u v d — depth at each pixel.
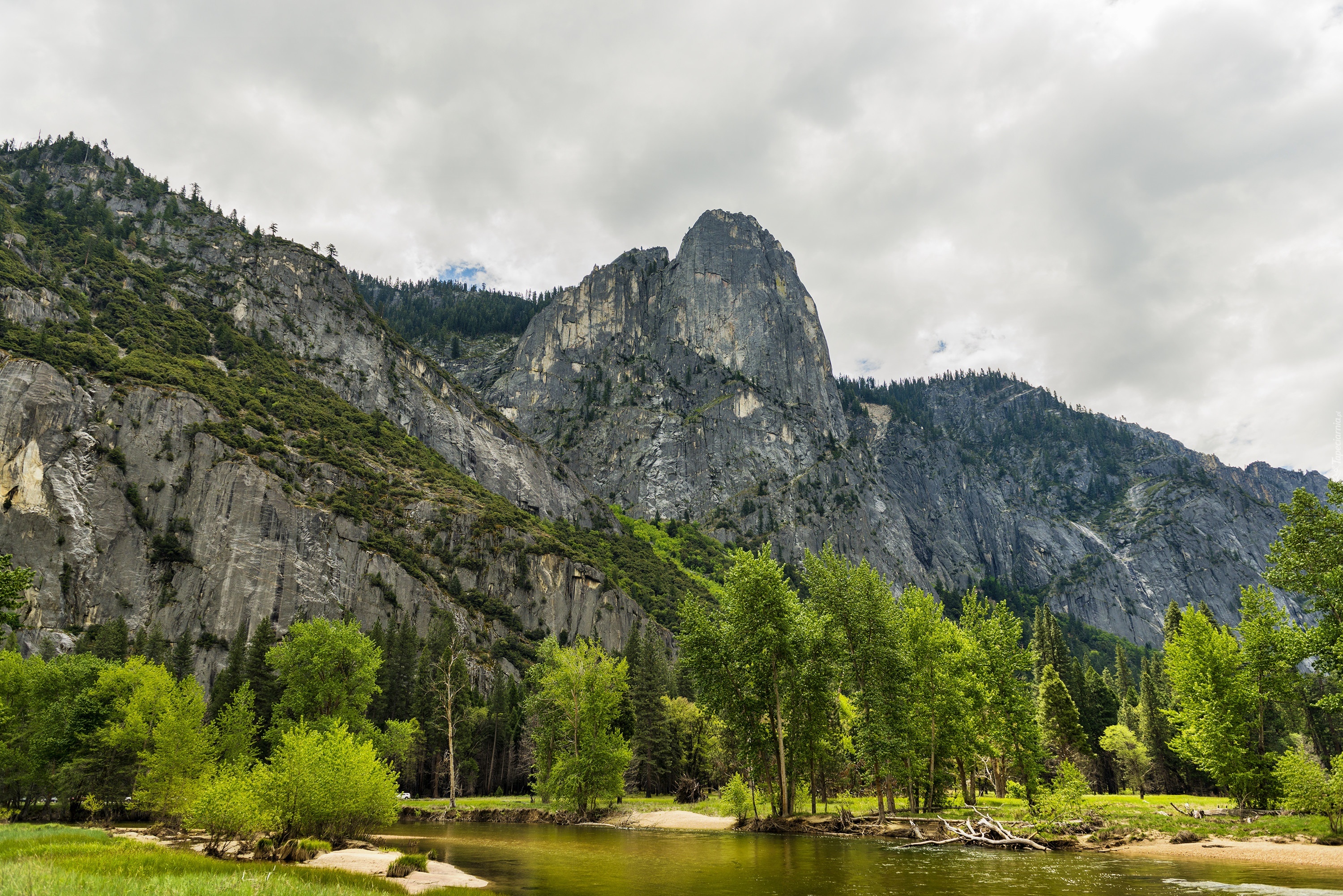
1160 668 119.88
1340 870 29.30
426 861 31.98
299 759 35.91
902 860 33.12
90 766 52.56
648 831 52.03
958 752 52.38
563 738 63.97
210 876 23.52
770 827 46.50
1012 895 23.47
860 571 51.06
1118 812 44.06
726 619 49.91
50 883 20.28
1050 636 109.06
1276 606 50.19
